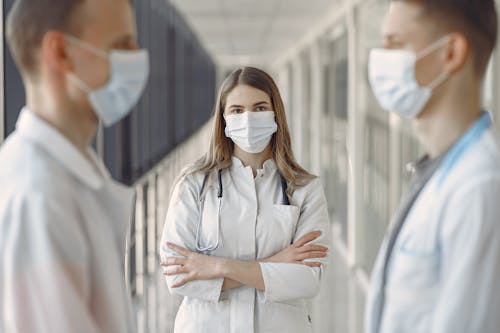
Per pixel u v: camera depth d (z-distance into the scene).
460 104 1.39
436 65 1.39
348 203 7.16
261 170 2.32
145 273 5.76
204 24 12.14
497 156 1.31
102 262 1.44
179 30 11.88
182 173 2.34
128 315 1.60
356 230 6.38
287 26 11.45
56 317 1.31
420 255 1.36
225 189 2.29
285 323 2.24
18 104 2.82
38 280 1.30
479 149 1.33
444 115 1.40
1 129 2.82
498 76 3.00
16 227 1.29
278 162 2.32
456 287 1.28
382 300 1.47
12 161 1.36
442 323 1.29
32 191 1.31
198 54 17.28
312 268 2.21
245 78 2.29
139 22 6.72
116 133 4.60
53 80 1.41
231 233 2.24
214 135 2.32
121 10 1.45
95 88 1.43
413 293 1.37
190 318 2.25
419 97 1.41
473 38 1.37
